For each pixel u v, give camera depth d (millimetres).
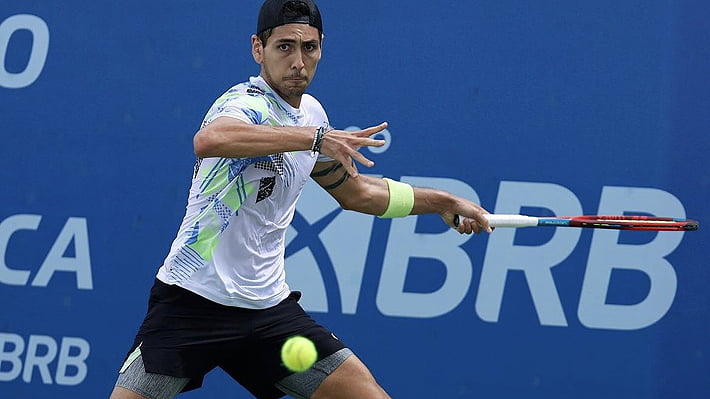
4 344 18719
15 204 18812
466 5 18344
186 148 18719
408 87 18438
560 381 18281
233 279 12758
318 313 18547
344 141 11758
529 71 18297
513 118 18312
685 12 18109
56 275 18734
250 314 12969
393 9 18438
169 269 12859
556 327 18297
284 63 12461
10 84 18828
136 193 18734
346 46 18484
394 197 14141
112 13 18766
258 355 13250
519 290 18328
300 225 18594
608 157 18219
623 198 18203
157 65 18719
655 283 18219
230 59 18641
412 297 18438
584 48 18219
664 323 18219
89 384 18672
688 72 18125
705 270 18141
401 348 18438
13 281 18781
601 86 18219
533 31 18281
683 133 18156
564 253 18297
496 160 18328
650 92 18172
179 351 12773
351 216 18547
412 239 18469
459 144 18359
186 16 18688
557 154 18281
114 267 18719
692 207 18156
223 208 12555
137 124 18750
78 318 18719
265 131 11742
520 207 18297
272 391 13508
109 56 18781
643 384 18234
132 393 12562
